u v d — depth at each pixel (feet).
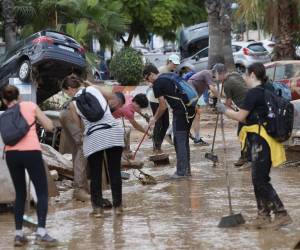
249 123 48.83
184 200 60.03
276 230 48.42
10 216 56.34
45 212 46.44
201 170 75.36
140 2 231.71
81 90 53.93
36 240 46.83
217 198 60.29
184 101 69.51
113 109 58.39
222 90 74.33
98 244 46.34
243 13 146.20
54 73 101.76
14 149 45.88
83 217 54.70
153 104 89.45
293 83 109.60
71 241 47.32
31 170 46.11
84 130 56.49
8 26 150.51
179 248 44.68
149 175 70.44
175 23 244.63
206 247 44.68
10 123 45.91
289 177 70.03
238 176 71.05
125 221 52.90
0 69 106.11
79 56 101.76
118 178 54.80
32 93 100.78
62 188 66.03
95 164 54.19
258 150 48.37
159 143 90.43
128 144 77.15
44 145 69.87
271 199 49.16
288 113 47.96
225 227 49.78
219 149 91.04
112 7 189.26
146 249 44.68
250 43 209.26
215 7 160.45
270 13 144.36
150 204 58.90
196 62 203.10
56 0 165.99
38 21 168.55
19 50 103.19
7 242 47.57
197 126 94.89
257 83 48.98
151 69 71.87
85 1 170.19
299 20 144.66
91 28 172.55
